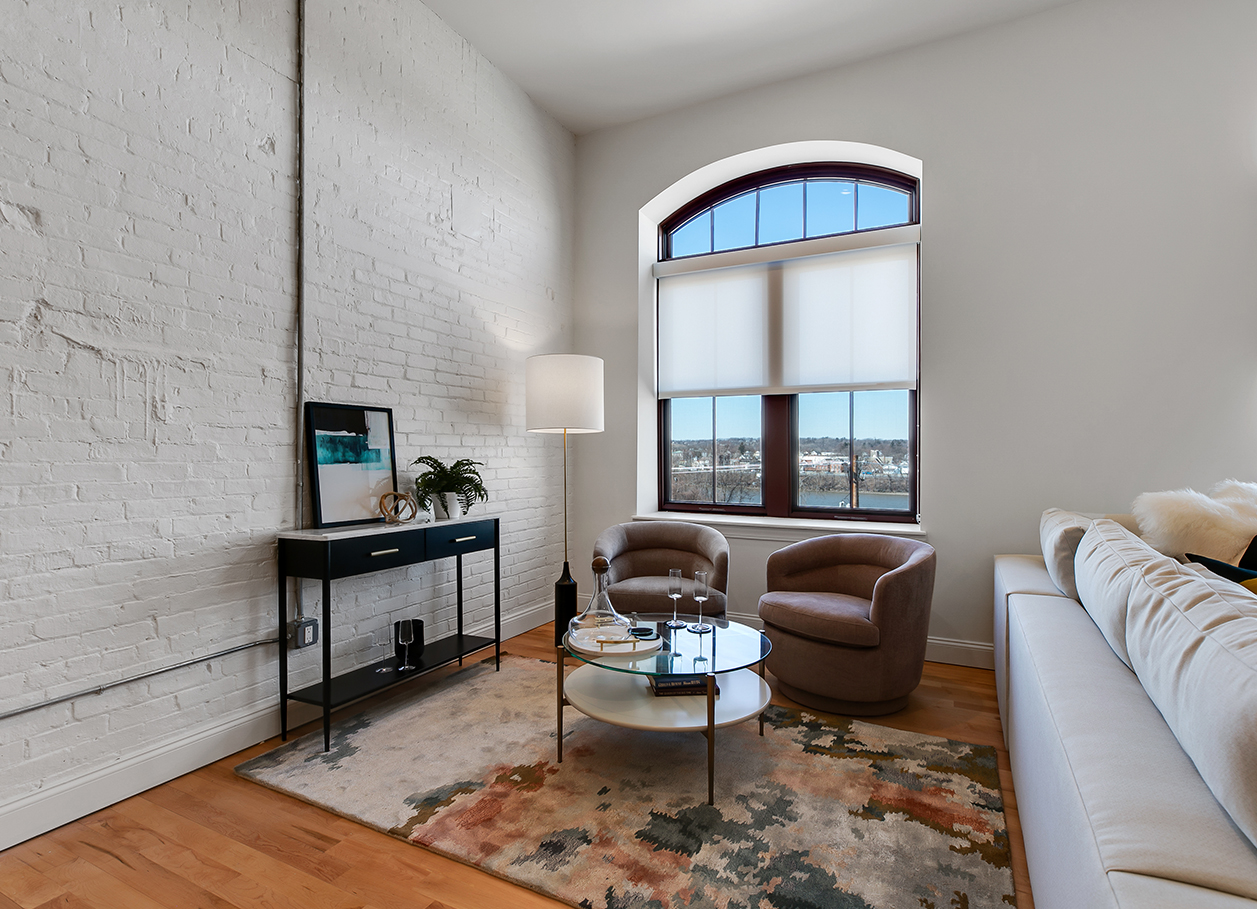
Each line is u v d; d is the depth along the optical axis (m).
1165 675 1.17
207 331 2.45
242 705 2.57
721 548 3.59
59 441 2.03
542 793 2.17
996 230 3.56
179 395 2.36
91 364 2.11
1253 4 3.12
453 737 2.62
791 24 3.61
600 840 1.90
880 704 2.88
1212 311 3.15
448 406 3.65
